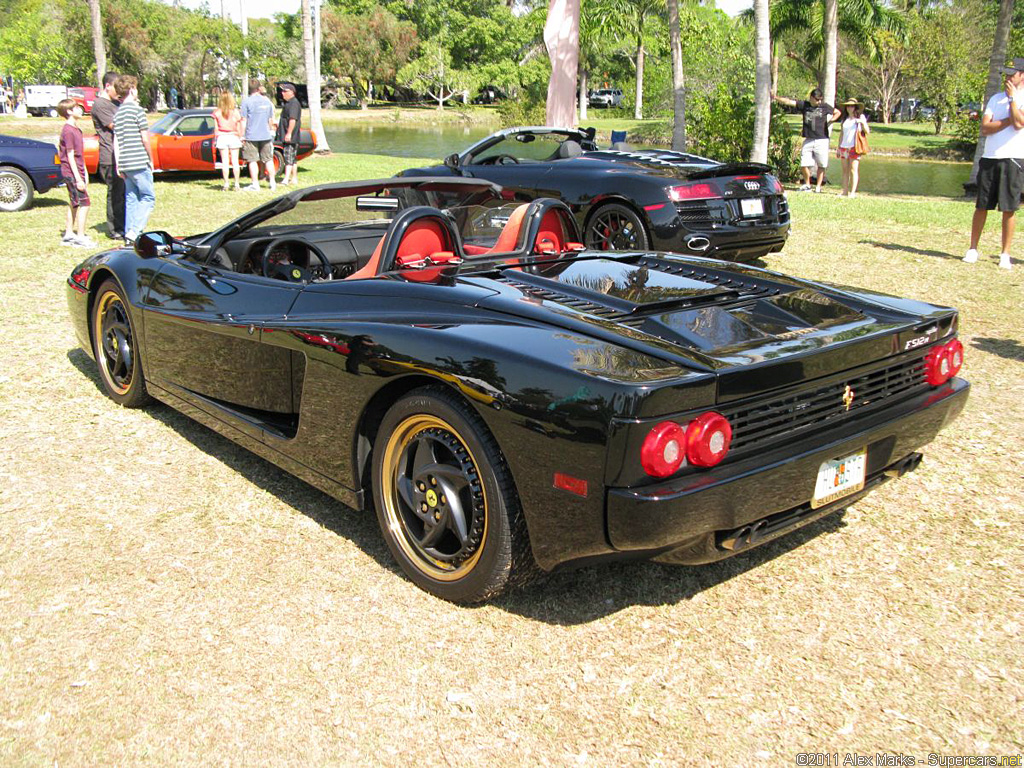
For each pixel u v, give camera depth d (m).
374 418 3.02
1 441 4.05
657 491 2.25
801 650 2.61
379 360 2.81
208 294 3.69
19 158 11.18
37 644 2.56
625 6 39.75
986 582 2.99
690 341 2.62
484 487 2.60
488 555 2.63
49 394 4.70
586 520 2.35
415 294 2.99
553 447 2.36
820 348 2.53
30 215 10.96
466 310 2.84
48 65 42.31
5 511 3.37
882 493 3.69
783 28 31.17
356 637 2.63
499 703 2.36
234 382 3.58
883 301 3.12
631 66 62.28
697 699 2.39
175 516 3.38
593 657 2.56
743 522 2.43
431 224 3.31
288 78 53.53
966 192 16.17
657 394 2.21
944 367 2.98
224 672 2.45
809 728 2.28
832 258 8.54
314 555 3.11
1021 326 6.15
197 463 3.88
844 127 13.98
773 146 18.33
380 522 2.99
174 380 3.99
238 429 3.60
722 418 2.30
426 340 2.71
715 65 29.61
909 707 2.36
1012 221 7.94
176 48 44.50
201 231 9.56
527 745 2.20
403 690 2.40
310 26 20.83
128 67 45.34
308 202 3.53
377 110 66.69
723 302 3.04
